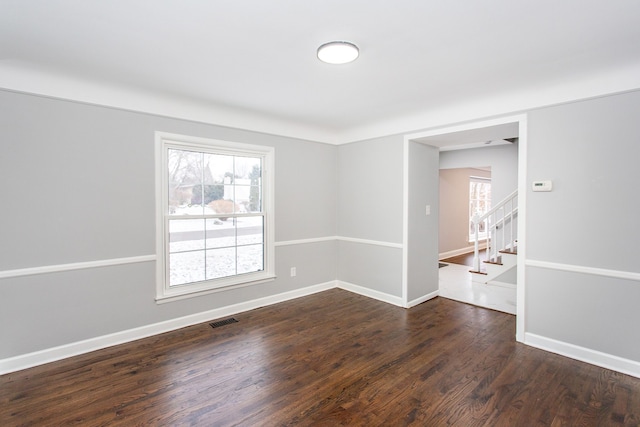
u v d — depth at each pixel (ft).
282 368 8.30
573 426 6.23
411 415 6.53
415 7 5.43
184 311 10.95
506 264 15.98
